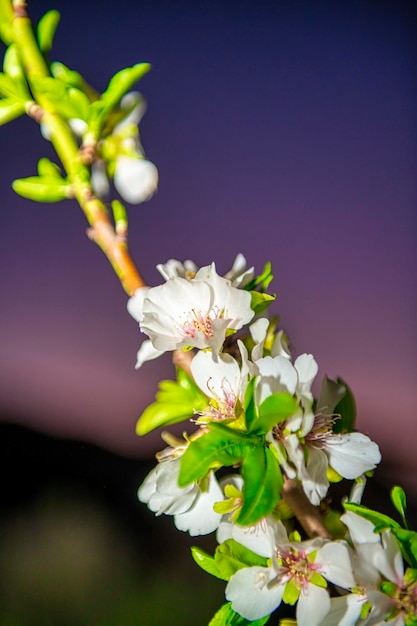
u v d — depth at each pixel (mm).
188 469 391
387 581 412
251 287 453
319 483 420
